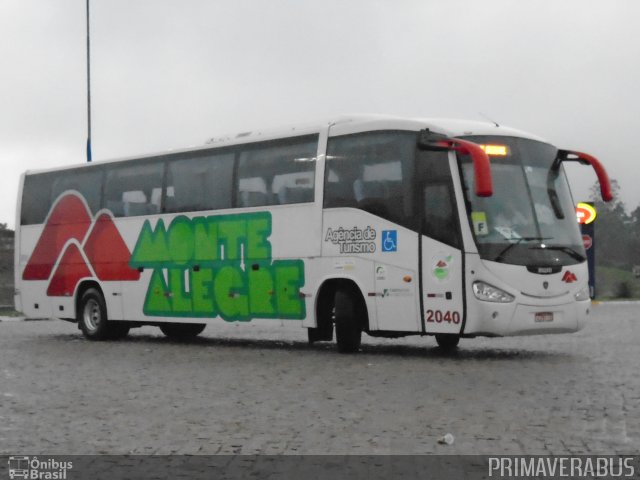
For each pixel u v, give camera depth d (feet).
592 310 120.98
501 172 56.59
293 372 51.60
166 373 52.65
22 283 85.25
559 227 57.36
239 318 67.05
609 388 43.06
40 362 60.34
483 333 55.01
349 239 60.13
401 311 57.67
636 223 302.25
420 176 57.16
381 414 36.76
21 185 86.02
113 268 77.00
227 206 68.13
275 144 65.31
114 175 77.51
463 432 32.71
